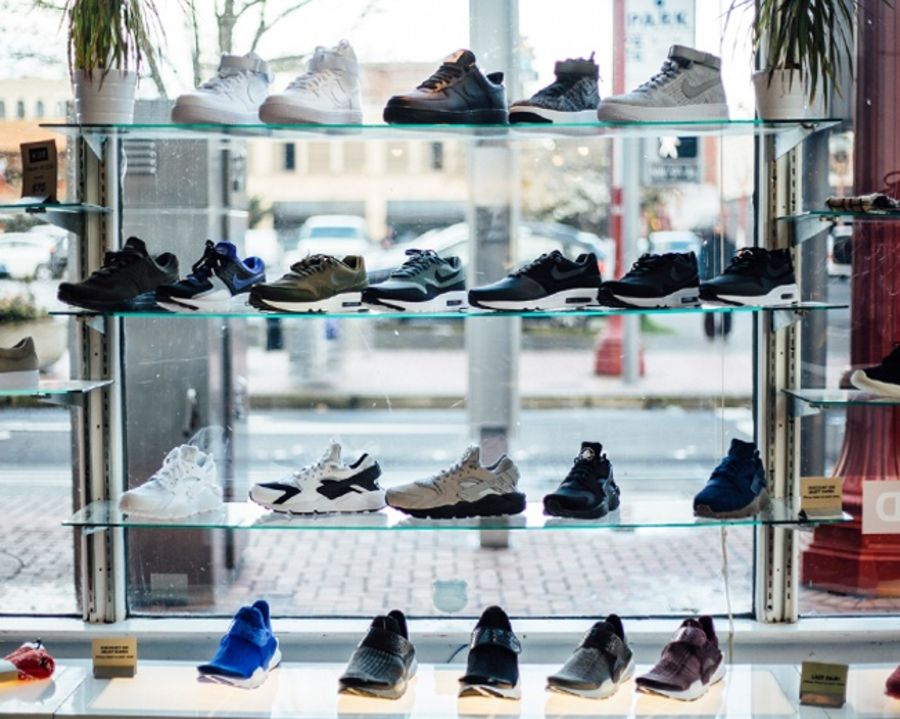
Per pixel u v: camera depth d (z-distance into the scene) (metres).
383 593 3.40
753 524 2.79
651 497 3.15
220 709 2.70
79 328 3.07
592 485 2.79
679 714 2.69
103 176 3.05
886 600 3.30
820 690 2.75
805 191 3.18
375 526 2.73
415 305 2.78
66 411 3.31
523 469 3.51
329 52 2.80
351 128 2.84
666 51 3.26
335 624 3.26
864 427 3.28
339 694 2.80
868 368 2.94
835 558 3.31
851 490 3.29
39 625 3.20
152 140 3.22
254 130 2.88
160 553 3.34
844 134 3.15
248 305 2.86
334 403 3.47
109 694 2.79
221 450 3.40
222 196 3.29
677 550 3.39
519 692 2.76
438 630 3.21
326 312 2.78
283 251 3.35
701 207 3.31
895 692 2.79
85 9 2.77
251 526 2.75
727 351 3.36
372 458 2.88
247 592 3.39
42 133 3.24
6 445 3.31
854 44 3.13
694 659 2.77
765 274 2.80
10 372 2.83
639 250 3.36
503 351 3.48
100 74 2.79
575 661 2.76
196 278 2.77
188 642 3.20
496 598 3.41
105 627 3.21
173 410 3.34
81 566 3.28
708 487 2.80
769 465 3.12
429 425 3.49
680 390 3.42
